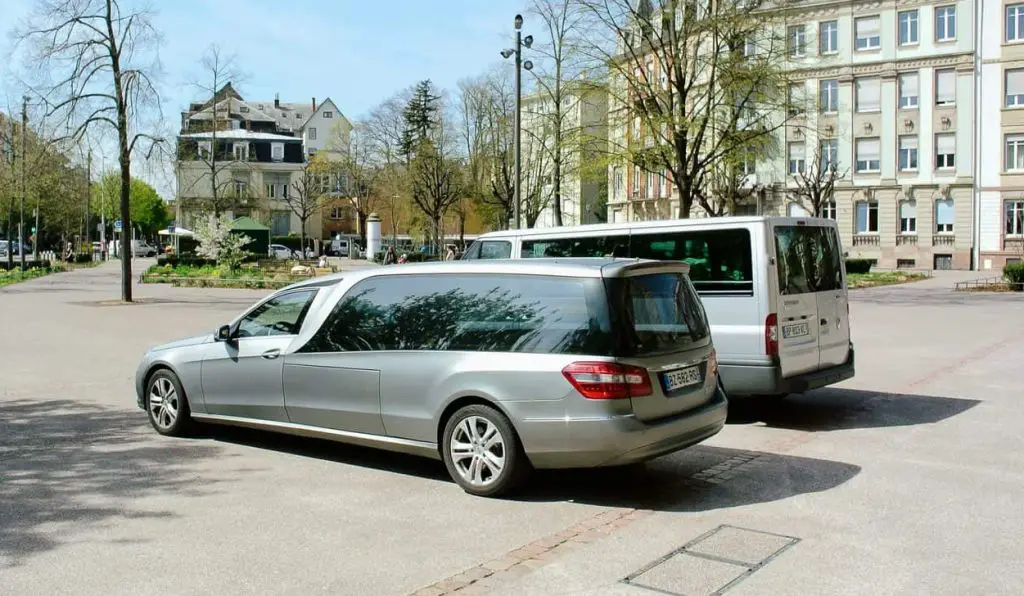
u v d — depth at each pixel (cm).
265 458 745
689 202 2683
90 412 970
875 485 657
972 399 1044
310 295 752
